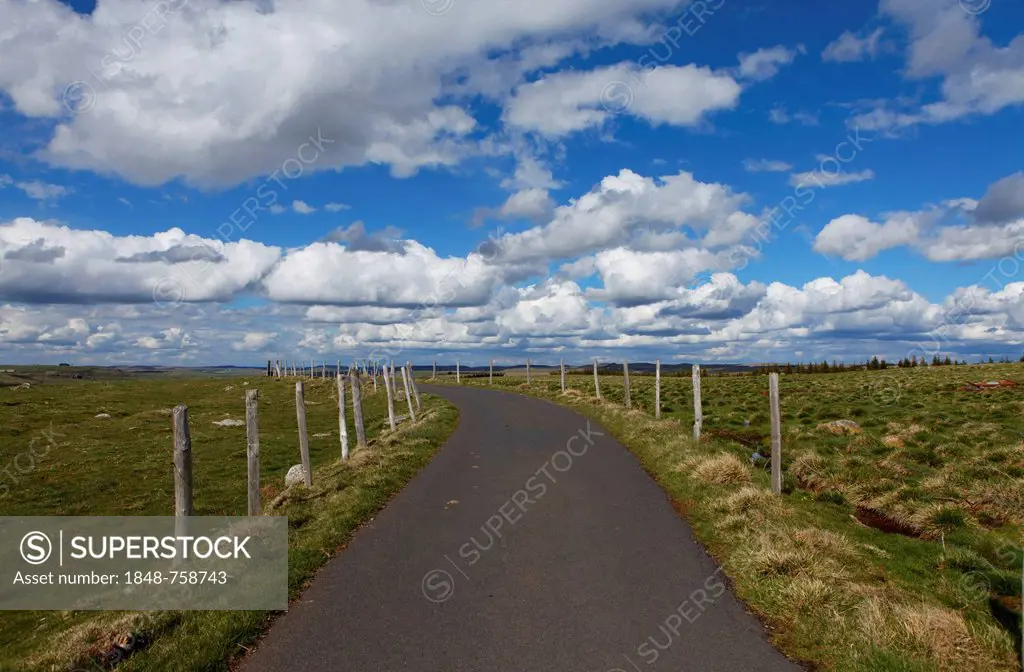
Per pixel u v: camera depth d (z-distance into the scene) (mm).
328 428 31562
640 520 10344
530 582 7539
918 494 11672
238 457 22328
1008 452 13969
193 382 64312
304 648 5902
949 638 5668
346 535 9758
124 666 5609
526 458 17281
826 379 51469
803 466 14664
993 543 9086
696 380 18312
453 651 5754
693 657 5566
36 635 7555
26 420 32500
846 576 7191
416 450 18312
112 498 16266
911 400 28703
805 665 5426
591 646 5805
